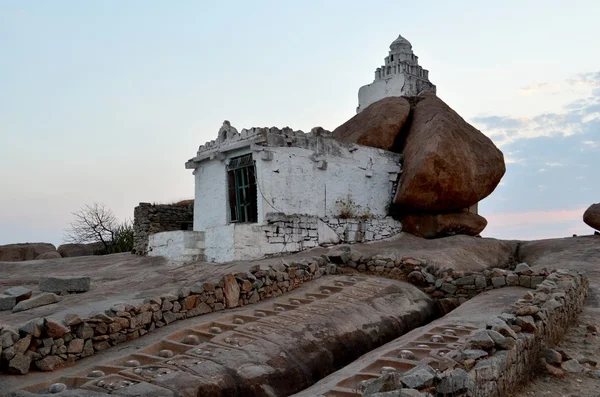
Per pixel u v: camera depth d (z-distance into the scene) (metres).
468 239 19.77
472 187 19.98
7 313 11.12
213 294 11.53
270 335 9.65
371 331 11.14
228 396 7.57
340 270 15.74
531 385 7.95
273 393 8.08
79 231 30.70
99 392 6.87
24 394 6.71
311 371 9.06
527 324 8.51
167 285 13.44
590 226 21.08
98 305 11.31
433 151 19.39
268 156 17.25
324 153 19.22
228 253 15.82
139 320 9.88
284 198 17.75
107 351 9.09
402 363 7.81
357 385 7.10
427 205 20.12
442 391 5.77
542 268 13.62
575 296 11.70
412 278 14.95
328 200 19.17
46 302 11.90
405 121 23.06
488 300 12.47
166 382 7.36
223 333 9.72
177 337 9.68
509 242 20.64
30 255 28.66
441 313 14.10
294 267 13.98
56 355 8.35
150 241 19.02
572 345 9.87
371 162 20.97
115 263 18.91
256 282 12.59
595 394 7.72
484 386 6.41
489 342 7.35
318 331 10.22
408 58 26.00
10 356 7.80
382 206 21.19
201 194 19.98
